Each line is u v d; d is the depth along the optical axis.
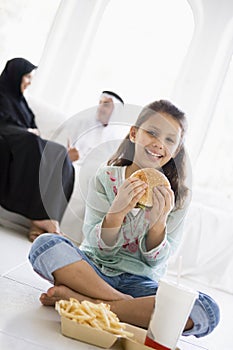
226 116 4.55
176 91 4.61
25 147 3.32
